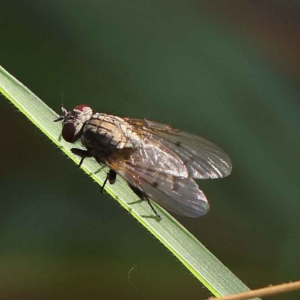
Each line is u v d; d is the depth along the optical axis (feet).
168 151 0.52
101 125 0.52
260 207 0.56
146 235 0.56
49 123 0.51
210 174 0.52
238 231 0.56
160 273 0.56
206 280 0.51
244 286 0.51
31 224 0.56
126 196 0.52
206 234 0.56
